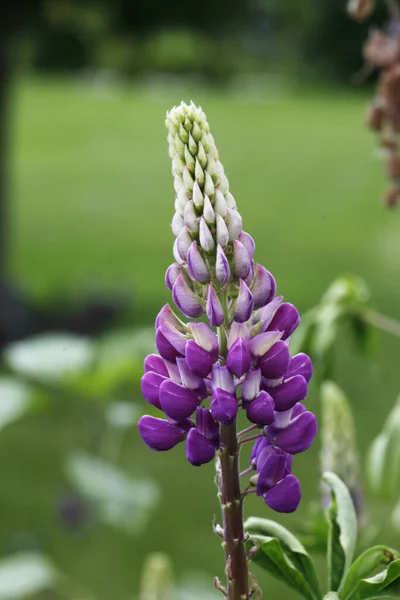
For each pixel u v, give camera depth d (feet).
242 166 102.58
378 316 11.09
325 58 179.73
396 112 10.88
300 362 5.81
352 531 6.75
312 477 25.20
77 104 159.74
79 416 29.32
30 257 58.18
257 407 5.47
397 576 6.15
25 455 27.63
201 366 5.56
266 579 20.95
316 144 118.93
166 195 83.87
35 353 15.15
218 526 5.82
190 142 5.60
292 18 155.53
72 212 75.77
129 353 15.30
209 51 184.34
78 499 21.67
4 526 23.56
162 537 23.17
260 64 185.37
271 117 149.07
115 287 46.21
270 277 5.64
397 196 11.12
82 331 38.83
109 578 21.17
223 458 5.71
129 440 28.71
